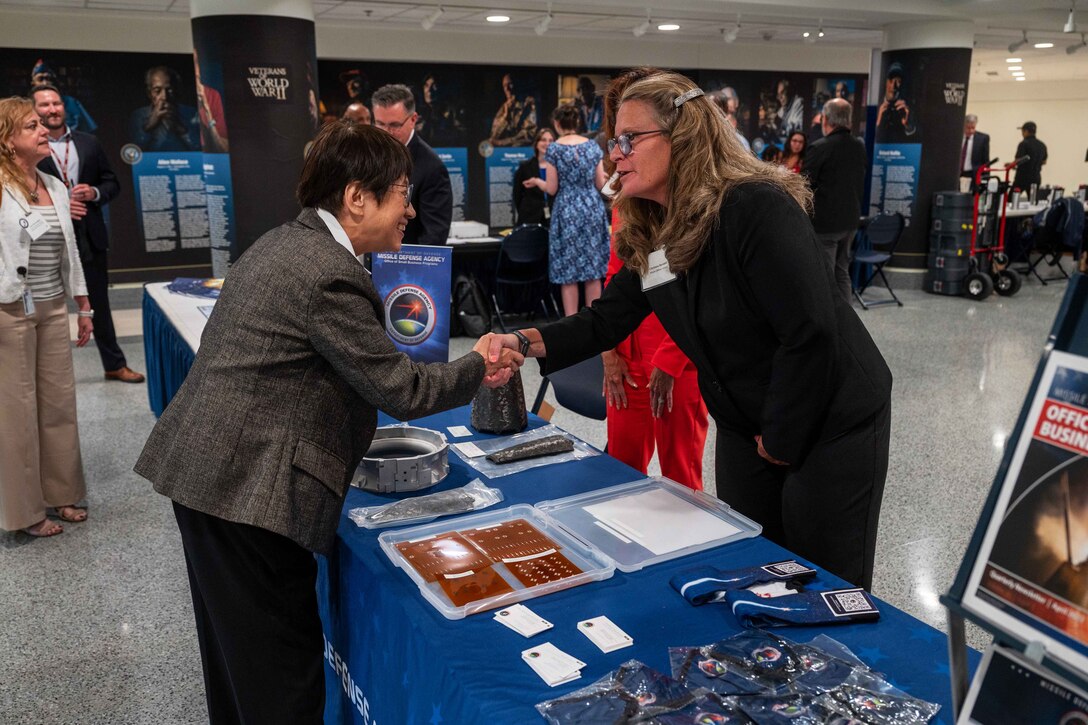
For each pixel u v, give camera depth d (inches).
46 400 130.2
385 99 143.9
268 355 55.4
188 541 58.2
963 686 33.9
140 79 338.6
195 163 355.3
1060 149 658.8
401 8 326.6
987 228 344.8
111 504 143.4
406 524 65.6
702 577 54.6
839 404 64.9
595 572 56.2
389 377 57.1
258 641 58.5
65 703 90.6
